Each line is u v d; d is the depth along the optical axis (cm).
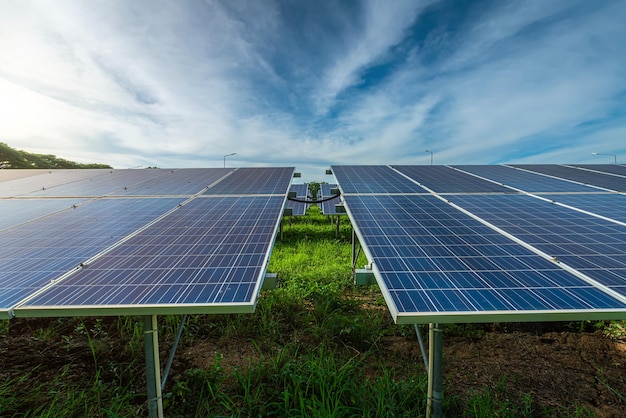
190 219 640
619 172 1144
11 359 565
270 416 440
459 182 972
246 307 330
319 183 3256
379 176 1057
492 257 458
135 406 468
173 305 330
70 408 440
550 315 324
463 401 470
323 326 671
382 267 429
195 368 557
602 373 540
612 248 489
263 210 704
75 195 884
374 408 435
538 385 515
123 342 630
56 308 331
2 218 679
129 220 645
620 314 325
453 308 333
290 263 1168
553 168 1229
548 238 528
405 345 634
